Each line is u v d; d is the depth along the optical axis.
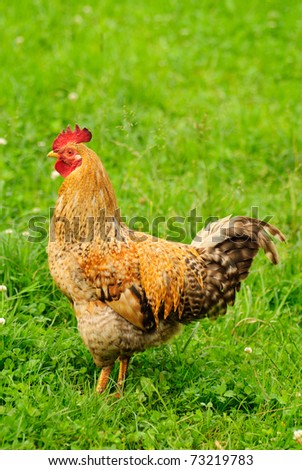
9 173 4.02
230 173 4.15
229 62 5.07
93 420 3.19
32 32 5.10
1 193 3.91
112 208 3.27
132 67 4.76
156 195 3.89
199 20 5.58
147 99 4.50
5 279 3.57
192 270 3.29
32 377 3.29
